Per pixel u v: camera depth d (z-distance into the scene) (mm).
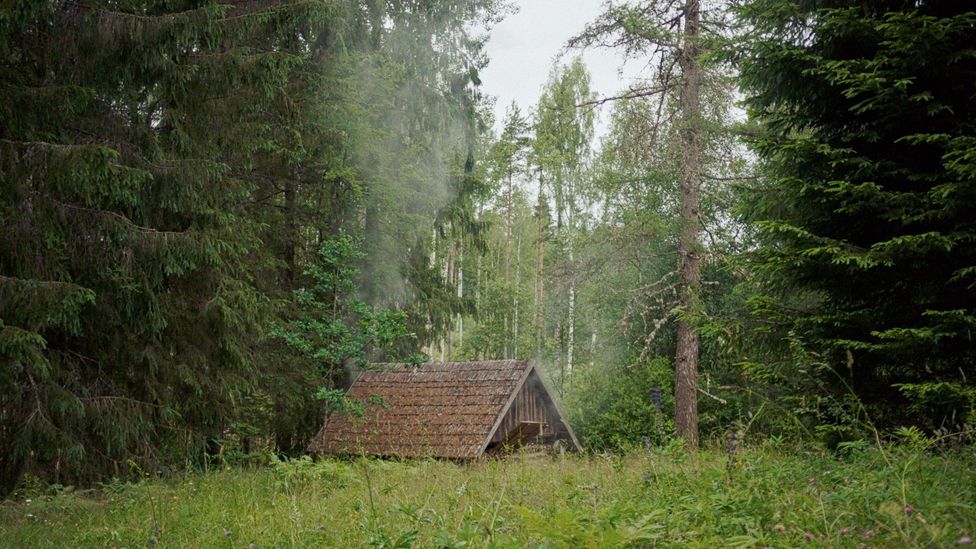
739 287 14023
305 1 13742
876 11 10898
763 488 5352
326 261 17500
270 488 10492
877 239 10734
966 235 9375
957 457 6367
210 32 11508
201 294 14047
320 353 16828
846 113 11203
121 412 12117
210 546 7078
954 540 3877
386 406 17578
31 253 10688
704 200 19562
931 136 9617
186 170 12062
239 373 15023
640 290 19219
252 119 15508
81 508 10203
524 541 4867
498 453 16844
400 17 21891
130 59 11234
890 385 10422
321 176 19156
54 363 11719
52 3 10430
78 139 11883
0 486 12070
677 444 8047
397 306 20719
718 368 22531
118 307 12258
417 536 5469
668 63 18172
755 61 11398
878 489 5031
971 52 9508
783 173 11281
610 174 19031
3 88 10391
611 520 4719
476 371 18891
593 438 23656
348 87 18406
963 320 9281
